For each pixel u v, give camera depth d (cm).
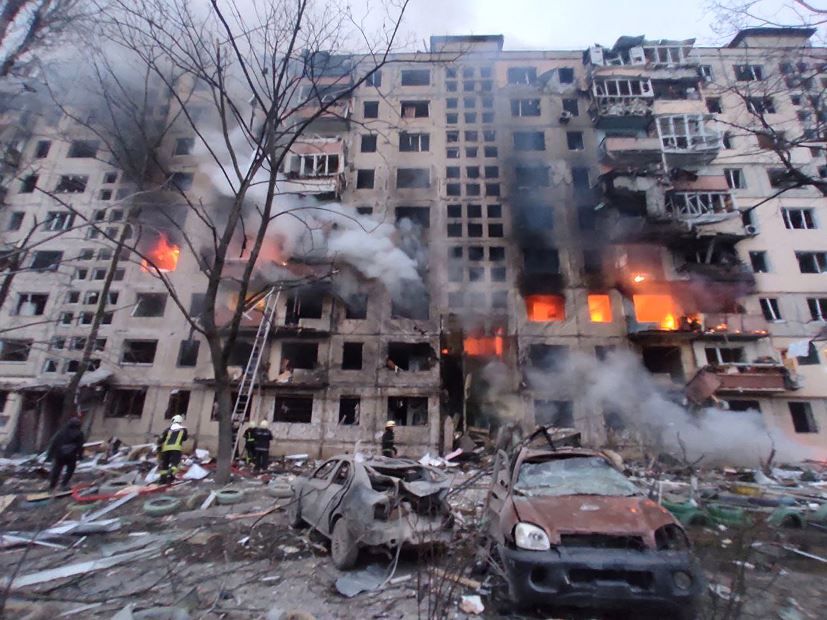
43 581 531
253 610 459
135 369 2208
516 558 438
